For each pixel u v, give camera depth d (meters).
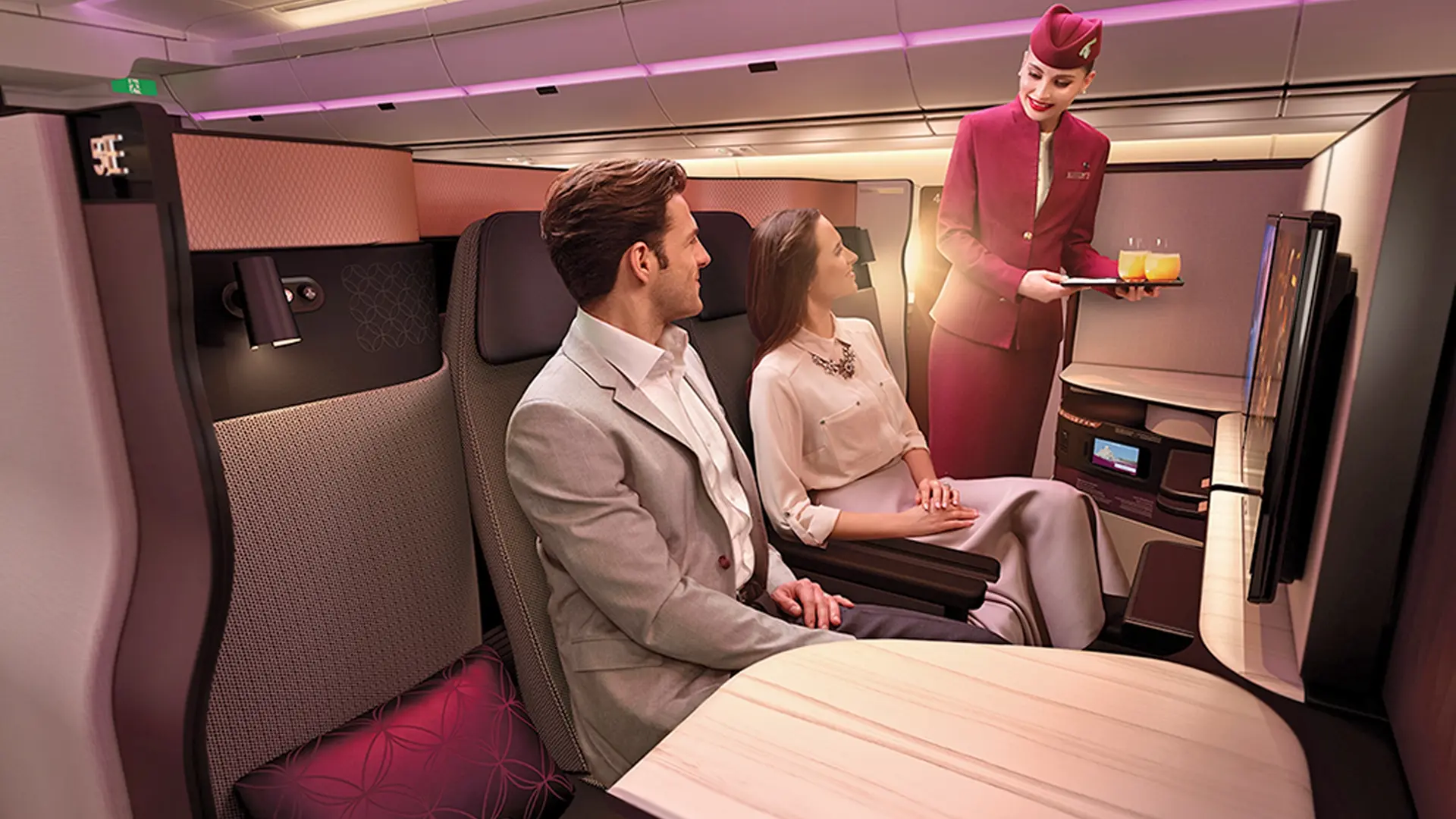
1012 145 1.67
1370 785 0.60
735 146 3.84
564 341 1.03
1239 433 1.56
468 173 1.40
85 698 0.81
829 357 1.52
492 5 4.04
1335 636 0.69
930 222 2.20
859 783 0.57
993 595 1.39
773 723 0.64
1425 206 0.58
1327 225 0.61
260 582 0.79
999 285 1.74
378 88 4.91
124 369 0.72
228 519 0.71
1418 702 0.59
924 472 1.62
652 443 1.01
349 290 0.85
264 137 0.76
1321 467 0.76
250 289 0.72
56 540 0.83
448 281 1.30
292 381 0.80
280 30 5.95
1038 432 1.91
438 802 0.83
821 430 1.50
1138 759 0.60
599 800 0.57
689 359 1.24
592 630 0.99
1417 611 0.62
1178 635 1.02
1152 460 1.89
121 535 0.76
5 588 0.91
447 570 1.02
